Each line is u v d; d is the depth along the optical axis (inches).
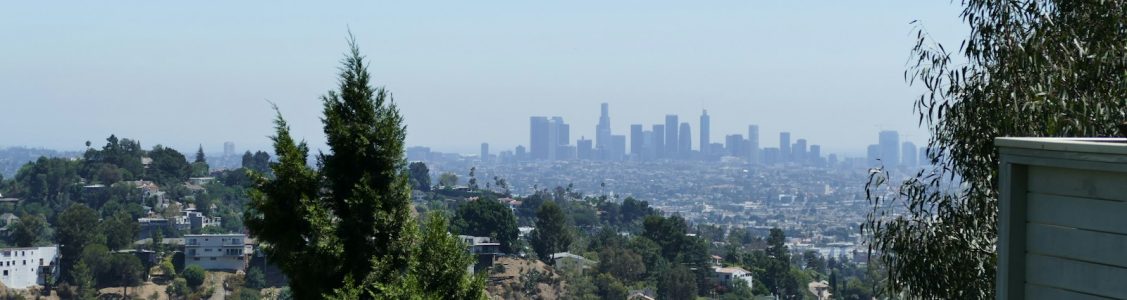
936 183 404.8
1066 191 198.1
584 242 4648.1
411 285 456.1
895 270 405.7
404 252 482.0
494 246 3878.0
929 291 396.8
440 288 475.8
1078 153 193.5
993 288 390.0
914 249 396.8
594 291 3767.2
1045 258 201.9
